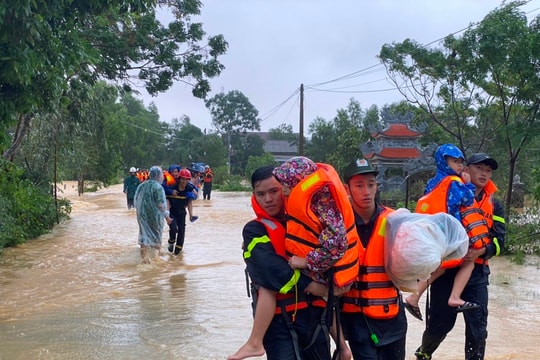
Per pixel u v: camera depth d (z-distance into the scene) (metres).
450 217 3.86
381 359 3.71
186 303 7.63
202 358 5.34
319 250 3.18
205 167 32.12
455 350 5.57
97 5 7.75
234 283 8.99
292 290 3.34
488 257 4.65
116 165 44.12
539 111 12.74
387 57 16.08
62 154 19.42
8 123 6.89
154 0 8.46
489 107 15.47
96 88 20.12
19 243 13.29
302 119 35.38
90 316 6.95
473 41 13.42
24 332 6.24
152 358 5.34
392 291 3.65
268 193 3.47
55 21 7.48
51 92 7.26
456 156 4.58
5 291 8.48
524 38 12.05
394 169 28.98
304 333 3.41
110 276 9.62
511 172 13.39
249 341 3.39
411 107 18.25
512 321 6.71
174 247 12.03
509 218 12.73
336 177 3.30
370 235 3.68
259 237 3.41
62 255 11.82
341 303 3.70
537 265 10.77
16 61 6.21
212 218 20.27
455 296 4.41
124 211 23.45
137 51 17.78
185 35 18.55
